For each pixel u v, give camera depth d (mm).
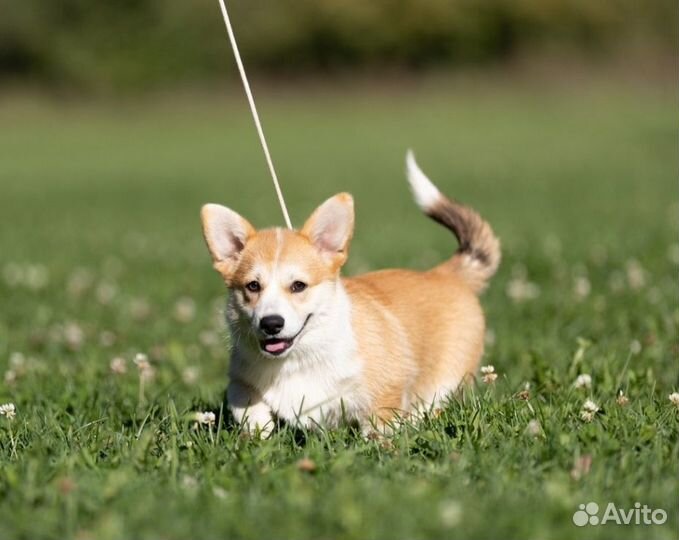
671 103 50625
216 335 10023
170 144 43594
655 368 7750
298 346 6215
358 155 36812
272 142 42781
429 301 7219
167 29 60938
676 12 62281
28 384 7887
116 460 5535
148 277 13836
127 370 8516
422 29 60906
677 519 4641
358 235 17812
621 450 5398
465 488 4965
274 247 6391
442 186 27094
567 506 4648
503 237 16203
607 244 14484
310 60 61906
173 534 4473
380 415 6441
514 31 61750
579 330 9336
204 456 5668
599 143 37250
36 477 5219
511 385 7320
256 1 61875
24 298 12391
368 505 4652
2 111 56469
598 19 61438
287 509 4672
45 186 30859
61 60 59375
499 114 49719
